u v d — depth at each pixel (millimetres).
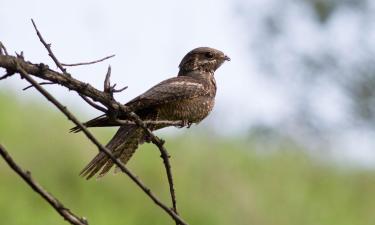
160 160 16875
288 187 17672
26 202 15273
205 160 17203
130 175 5223
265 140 18469
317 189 18469
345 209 18297
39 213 15188
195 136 17734
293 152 18938
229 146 17984
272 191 17453
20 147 16016
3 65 5055
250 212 16391
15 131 16438
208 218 16062
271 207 17016
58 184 15758
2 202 14945
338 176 19109
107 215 15570
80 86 5406
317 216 17594
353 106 19953
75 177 15938
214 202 16469
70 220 4930
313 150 19406
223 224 16109
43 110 17719
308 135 19344
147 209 16078
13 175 15555
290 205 17219
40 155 16016
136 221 15789
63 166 16000
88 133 5031
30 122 16891
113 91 5512
